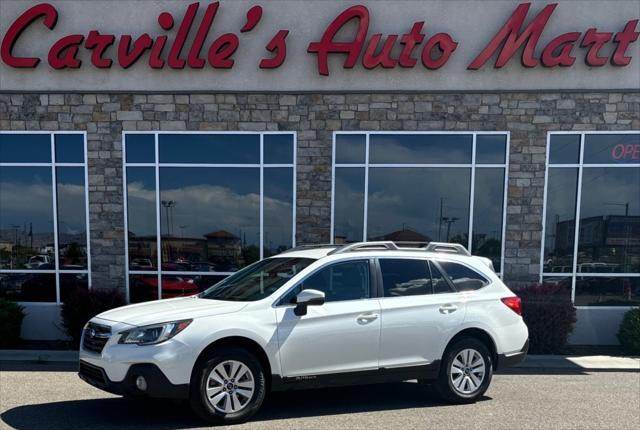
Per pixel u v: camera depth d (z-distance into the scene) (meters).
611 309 9.15
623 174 9.18
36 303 9.37
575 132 9.16
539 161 9.20
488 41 9.13
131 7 9.14
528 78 9.15
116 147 9.31
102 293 8.49
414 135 9.28
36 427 4.64
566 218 9.27
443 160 9.29
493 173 9.27
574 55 9.10
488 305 5.59
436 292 5.46
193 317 4.62
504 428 4.75
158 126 9.29
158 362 4.38
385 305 5.15
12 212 9.47
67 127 9.30
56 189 9.40
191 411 5.06
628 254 9.23
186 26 9.02
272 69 9.20
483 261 5.94
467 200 9.30
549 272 9.31
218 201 9.39
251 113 9.28
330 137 9.27
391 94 9.24
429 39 9.05
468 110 9.23
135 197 9.38
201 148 9.35
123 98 9.27
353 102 9.24
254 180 9.37
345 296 5.13
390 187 9.34
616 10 9.00
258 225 9.39
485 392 5.96
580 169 9.17
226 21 9.16
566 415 5.16
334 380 4.96
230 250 9.43
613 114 9.13
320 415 5.01
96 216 9.37
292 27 9.15
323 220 9.34
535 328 8.18
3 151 9.37
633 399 5.77
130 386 4.43
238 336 4.66
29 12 9.04
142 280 9.42
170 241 9.41
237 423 4.70
